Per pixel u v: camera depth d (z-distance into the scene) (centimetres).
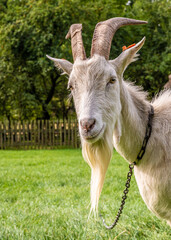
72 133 1594
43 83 1975
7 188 616
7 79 1681
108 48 260
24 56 1644
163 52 1639
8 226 369
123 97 270
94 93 243
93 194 281
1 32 1580
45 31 1546
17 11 1617
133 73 1656
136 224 387
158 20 1688
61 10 1511
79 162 952
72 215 412
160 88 1694
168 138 280
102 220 386
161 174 273
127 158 291
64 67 278
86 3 1673
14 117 2078
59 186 630
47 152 1341
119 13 1645
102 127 243
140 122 286
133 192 558
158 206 282
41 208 459
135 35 1588
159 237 348
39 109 1916
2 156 1212
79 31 271
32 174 747
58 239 340
